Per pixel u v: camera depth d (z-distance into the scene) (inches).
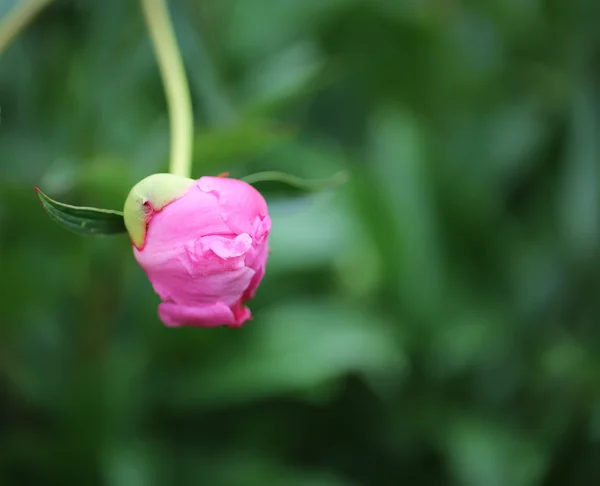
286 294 36.0
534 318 39.8
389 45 44.3
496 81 44.4
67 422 34.3
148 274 27.2
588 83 40.8
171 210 26.9
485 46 44.7
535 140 42.4
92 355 34.5
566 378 38.3
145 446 34.7
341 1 41.9
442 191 38.8
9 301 34.0
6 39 30.7
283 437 36.1
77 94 35.3
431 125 43.8
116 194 31.7
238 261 26.8
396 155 38.7
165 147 34.1
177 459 35.0
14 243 33.9
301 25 41.3
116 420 34.3
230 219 26.8
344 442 37.3
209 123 35.2
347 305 35.9
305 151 37.7
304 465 36.8
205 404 35.1
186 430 35.8
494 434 36.9
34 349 34.6
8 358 34.3
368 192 36.9
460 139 43.3
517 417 38.5
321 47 43.4
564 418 37.1
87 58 35.7
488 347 38.4
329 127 44.7
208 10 36.8
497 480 35.6
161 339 34.6
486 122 43.3
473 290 39.6
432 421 37.3
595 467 36.4
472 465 35.7
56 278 34.4
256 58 39.5
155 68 36.1
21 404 35.2
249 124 31.8
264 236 27.1
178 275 27.0
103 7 35.9
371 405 37.1
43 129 35.7
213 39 36.3
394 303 37.7
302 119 43.1
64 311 34.7
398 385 37.5
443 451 36.5
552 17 42.7
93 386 34.2
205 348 34.7
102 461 34.0
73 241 34.0
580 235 39.6
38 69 36.0
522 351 39.4
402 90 45.1
